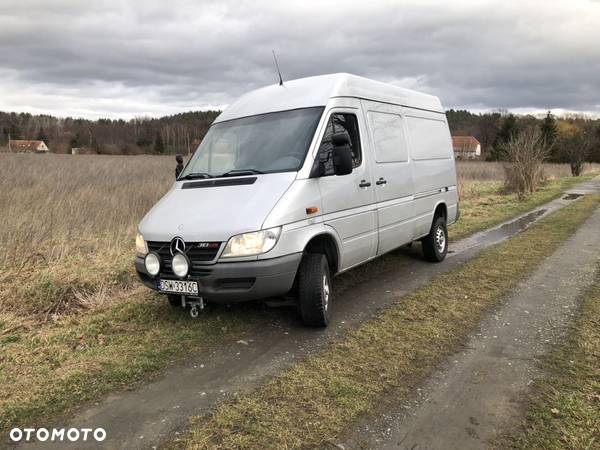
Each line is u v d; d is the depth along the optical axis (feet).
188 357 13.62
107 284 20.35
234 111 18.80
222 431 9.96
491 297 18.51
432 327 15.48
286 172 14.99
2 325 16.12
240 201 14.38
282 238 13.74
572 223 36.09
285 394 11.39
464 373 12.36
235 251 13.38
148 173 64.23
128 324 16.15
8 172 54.54
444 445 9.41
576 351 13.48
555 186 72.28
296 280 15.35
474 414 10.46
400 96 21.53
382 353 13.58
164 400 11.31
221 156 17.06
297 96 17.46
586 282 20.22
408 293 19.21
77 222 30.17
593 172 116.06
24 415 10.74
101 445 9.63
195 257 13.87
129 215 34.19
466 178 92.68
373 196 18.21
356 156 17.51
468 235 32.81
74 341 14.87
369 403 10.94
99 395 11.60
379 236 18.74
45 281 19.57
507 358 13.19
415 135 22.26
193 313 15.81
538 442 9.40
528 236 31.27
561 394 11.13
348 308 17.57
